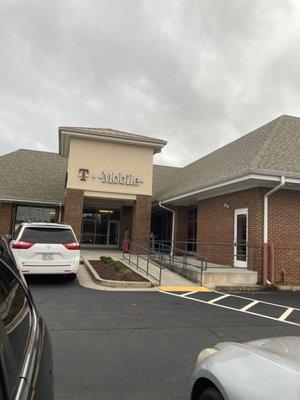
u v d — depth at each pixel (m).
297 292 13.47
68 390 4.63
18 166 27.20
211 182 16.41
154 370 5.34
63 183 26.42
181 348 6.34
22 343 2.27
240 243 15.84
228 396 2.73
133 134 23.25
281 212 14.77
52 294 10.74
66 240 12.64
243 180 14.26
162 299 10.70
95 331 7.23
